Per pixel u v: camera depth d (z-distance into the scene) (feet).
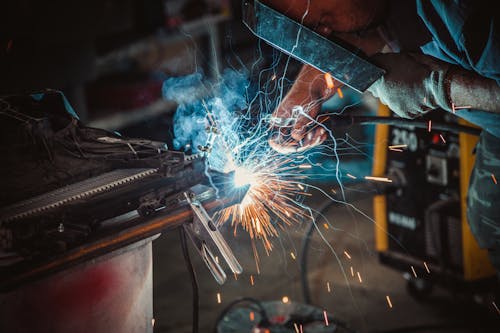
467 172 10.55
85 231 4.89
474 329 10.95
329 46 6.15
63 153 5.91
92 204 5.20
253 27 6.35
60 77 16.43
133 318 5.82
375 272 13.17
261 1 6.17
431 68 6.28
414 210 11.77
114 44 19.76
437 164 11.08
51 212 5.04
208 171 5.75
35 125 5.88
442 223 11.14
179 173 5.46
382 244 12.55
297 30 6.16
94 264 5.34
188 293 12.62
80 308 5.35
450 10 5.86
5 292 4.62
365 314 11.71
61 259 4.74
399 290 12.51
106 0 17.60
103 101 19.83
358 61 6.19
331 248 13.70
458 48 6.22
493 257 7.77
